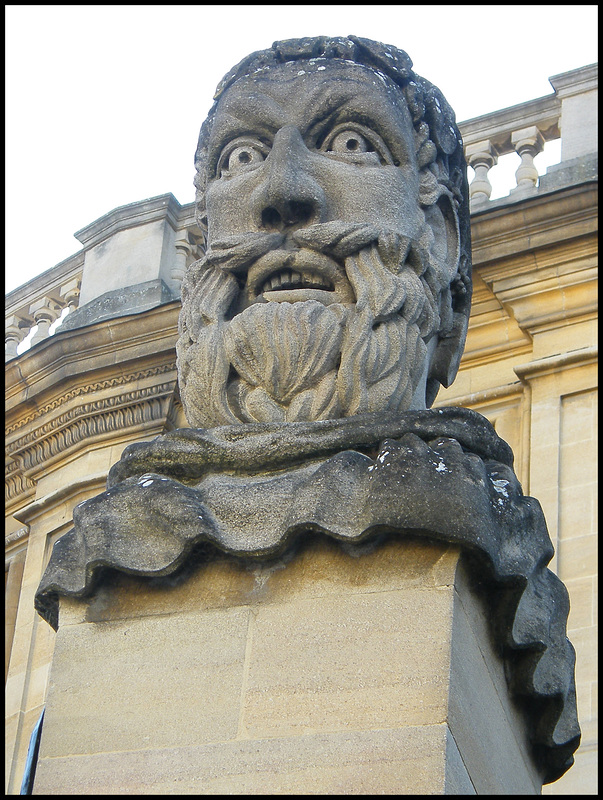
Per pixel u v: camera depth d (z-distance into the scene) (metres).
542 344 9.36
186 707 3.47
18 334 11.86
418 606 3.48
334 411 4.03
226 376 4.15
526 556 3.75
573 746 4.07
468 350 9.59
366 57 4.79
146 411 10.37
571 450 8.77
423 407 4.26
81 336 10.55
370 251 4.29
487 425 3.99
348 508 3.59
